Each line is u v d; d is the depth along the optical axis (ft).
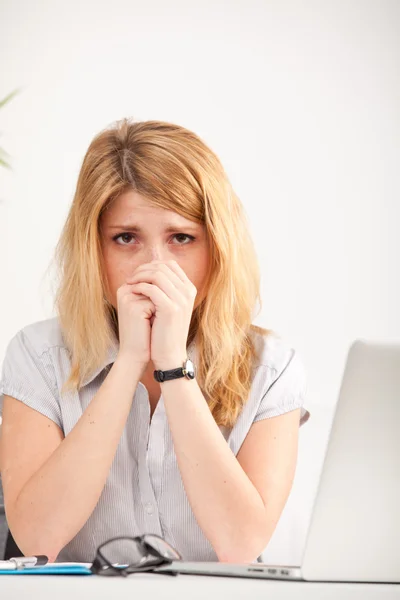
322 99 11.78
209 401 5.80
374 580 3.37
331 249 11.64
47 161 11.75
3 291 11.55
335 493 3.27
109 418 5.05
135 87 11.81
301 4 11.85
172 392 5.06
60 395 5.79
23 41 11.91
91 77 11.84
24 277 11.59
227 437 5.81
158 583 3.00
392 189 11.72
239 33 11.84
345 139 11.75
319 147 11.73
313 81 11.79
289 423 5.84
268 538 5.23
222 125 11.75
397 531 3.29
